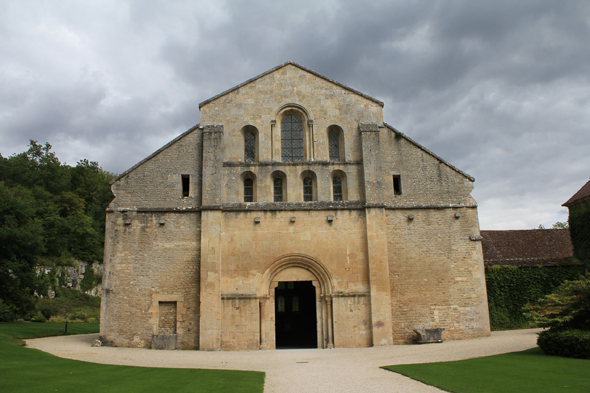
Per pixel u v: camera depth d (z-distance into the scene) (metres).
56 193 78.25
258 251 24.27
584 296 17.17
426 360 17.08
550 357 16.28
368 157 25.73
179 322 23.19
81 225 69.00
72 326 36.25
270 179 25.61
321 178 25.70
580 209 31.91
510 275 30.31
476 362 15.70
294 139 26.89
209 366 16.66
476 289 24.83
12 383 11.57
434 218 25.48
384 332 23.41
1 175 78.62
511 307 29.83
